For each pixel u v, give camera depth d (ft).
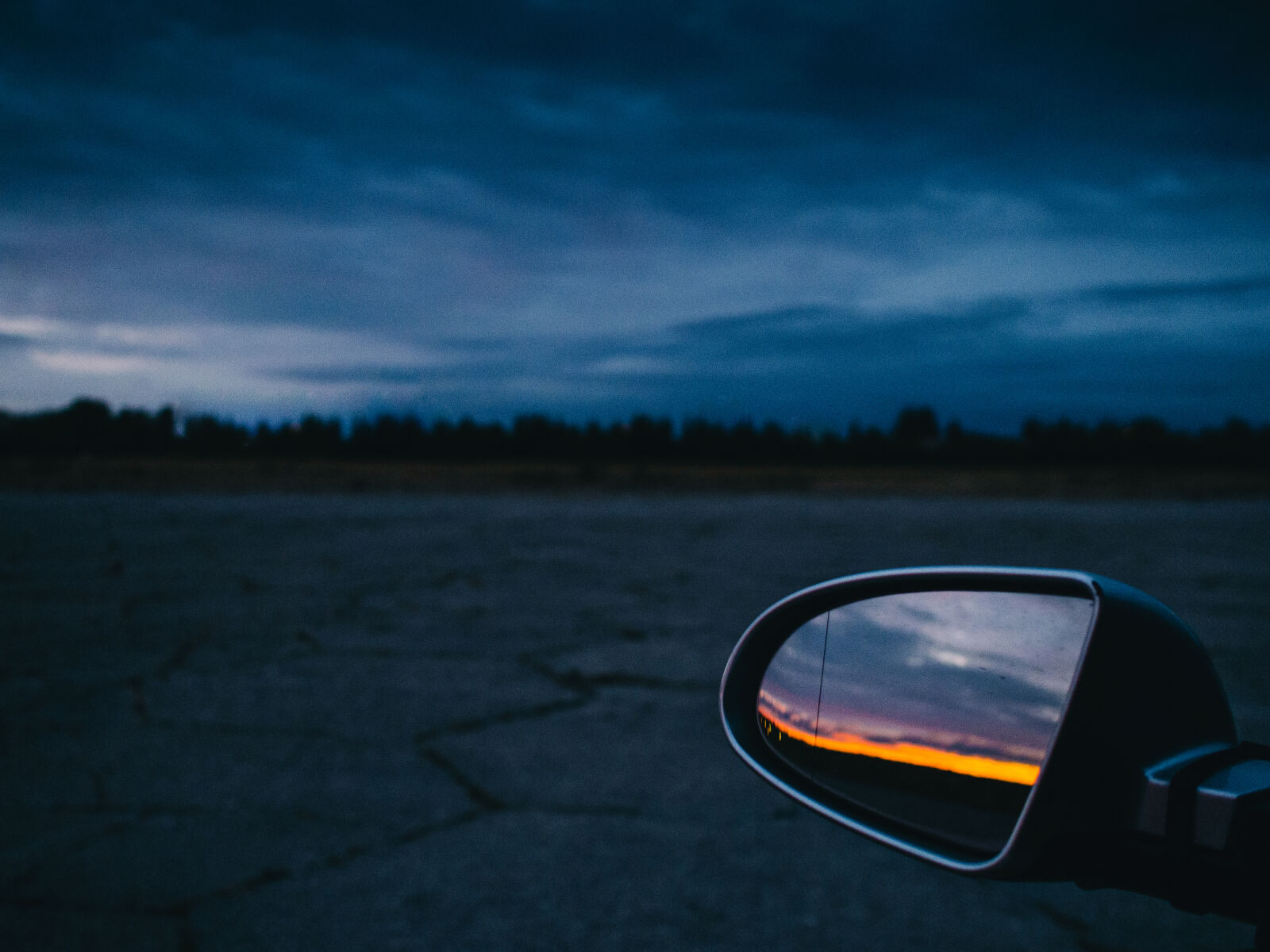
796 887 6.27
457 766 8.52
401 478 62.28
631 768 8.48
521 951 5.43
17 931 5.63
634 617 15.48
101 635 14.01
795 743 2.49
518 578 19.88
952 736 2.02
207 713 10.08
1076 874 1.70
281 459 88.12
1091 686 1.69
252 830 7.11
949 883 6.36
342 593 17.87
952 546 26.22
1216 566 22.00
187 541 26.50
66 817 7.32
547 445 101.19
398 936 5.59
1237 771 1.58
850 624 2.35
